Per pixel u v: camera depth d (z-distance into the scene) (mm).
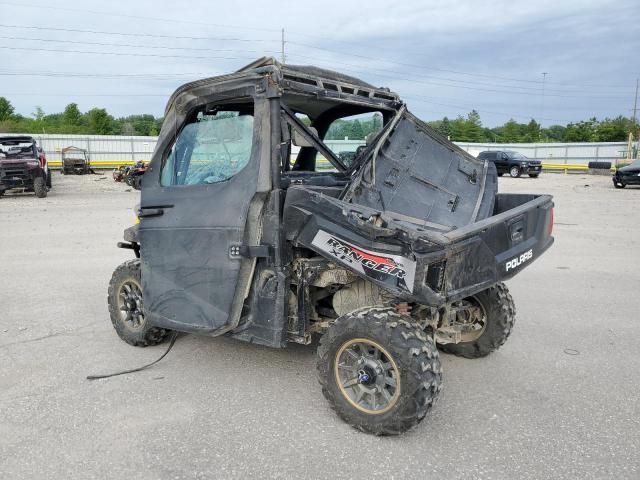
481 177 4906
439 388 3396
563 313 6297
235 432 3615
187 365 4781
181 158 4422
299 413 3881
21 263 9141
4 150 21500
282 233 3814
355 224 3441
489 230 3691
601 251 10164
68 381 4457
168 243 4344
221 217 4020
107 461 3283
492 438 3525
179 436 3568
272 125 3840
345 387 3654
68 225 13609
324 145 4559
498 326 4719
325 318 4320
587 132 79562
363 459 3285
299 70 4195
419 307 4016
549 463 3227
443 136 5004
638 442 3461
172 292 4359
